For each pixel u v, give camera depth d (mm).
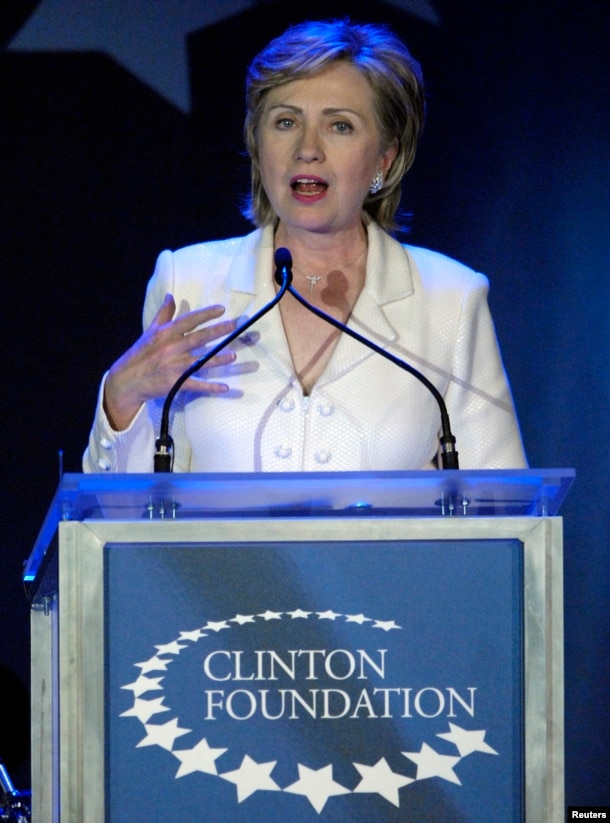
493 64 15023
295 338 8125
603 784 14648
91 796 5238
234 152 14727
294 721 5332
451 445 6711
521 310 15094
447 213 15062
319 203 7840
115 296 14594
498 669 5434
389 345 8016
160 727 5293
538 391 15086
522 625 5445
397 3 14922
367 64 7863
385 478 5379
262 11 14773
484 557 5457
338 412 7781
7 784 9906
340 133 7887
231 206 14711
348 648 5371
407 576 5422
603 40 14992
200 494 5461
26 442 14406
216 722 5305
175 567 5352
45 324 14508
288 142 7879
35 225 14539
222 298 8281
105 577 5336
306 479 5344
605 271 15055
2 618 14164
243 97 14734
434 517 5508
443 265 8531
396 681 5379
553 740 5434
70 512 5500
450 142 15047
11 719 13977
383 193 8609
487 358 8375
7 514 14320
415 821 5344
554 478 5445
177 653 5320
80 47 14625
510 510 5961
